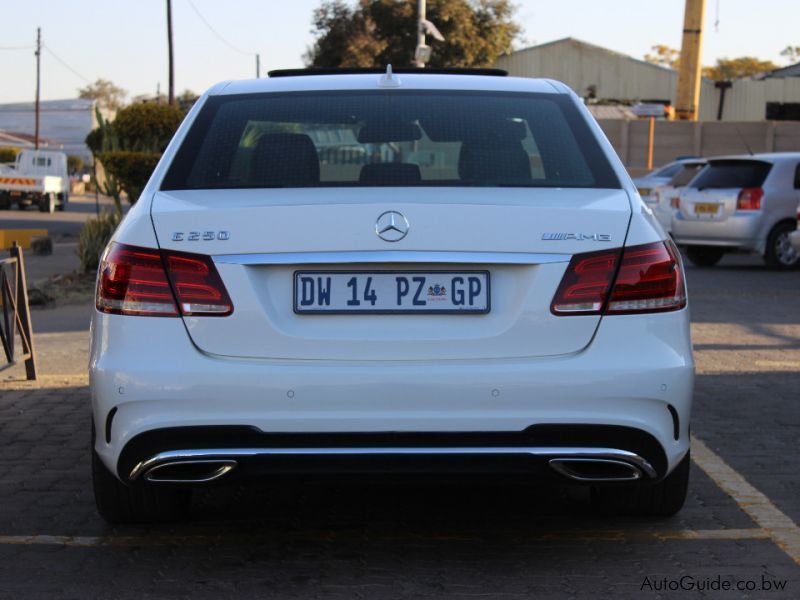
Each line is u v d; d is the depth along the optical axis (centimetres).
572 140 404
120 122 1733
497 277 345
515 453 342
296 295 345
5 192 3941
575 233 348
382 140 398
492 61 4922
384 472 344
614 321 346
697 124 3378
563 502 464
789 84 4725
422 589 364
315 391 339
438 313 344
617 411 343
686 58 2978
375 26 4731
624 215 356
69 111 8394
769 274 1556
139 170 1593
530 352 343
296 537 420
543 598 356
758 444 569
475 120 412
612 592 361
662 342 348
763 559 393
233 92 434
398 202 349
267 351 342
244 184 379
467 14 4791
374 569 383
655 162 3419
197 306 344
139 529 430
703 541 412
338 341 342
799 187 1603
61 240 2412
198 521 439
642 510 429
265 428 339
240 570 383
